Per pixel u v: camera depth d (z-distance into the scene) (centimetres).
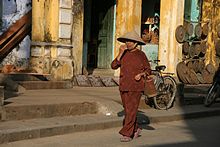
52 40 1389
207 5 1966
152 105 1251
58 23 1391
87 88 1405
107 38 1742
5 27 1394
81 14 1469
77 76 1455
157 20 1900
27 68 1417
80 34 1473
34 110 923
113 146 788
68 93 1216
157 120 1117
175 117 1175
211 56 1981
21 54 1415
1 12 1388
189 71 1830
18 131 786
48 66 1377
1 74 1290
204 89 1658
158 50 1809
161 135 933
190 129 1041
